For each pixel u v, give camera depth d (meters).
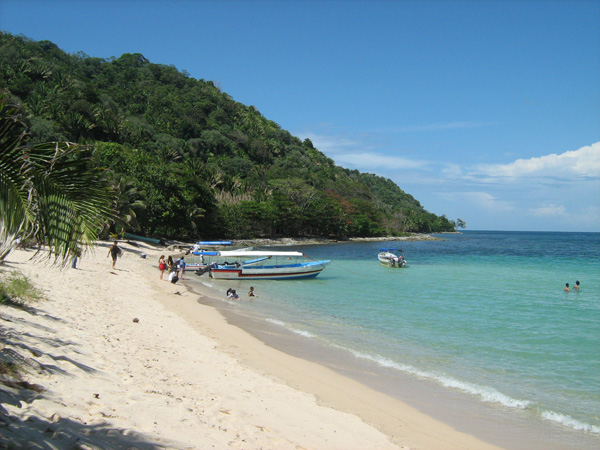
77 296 15.99
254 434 6.71
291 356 12.62
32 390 6.29
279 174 131.50
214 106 162.12
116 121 97.19
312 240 100.75
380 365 12.20
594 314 20.95
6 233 4.64
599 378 11.51
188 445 5.77
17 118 4.89
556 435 8.07
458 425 8.38
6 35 120.25
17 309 11.30
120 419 6.12
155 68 167.38
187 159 102.69
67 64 133.62
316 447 6.67
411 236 143.50
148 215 56.62
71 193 5.13
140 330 12.91
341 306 22.16
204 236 78.00
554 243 134.25
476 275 39.53
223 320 17.17
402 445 7.32
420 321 18.69
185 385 8.64
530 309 22.28
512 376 11.63
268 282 32.16
